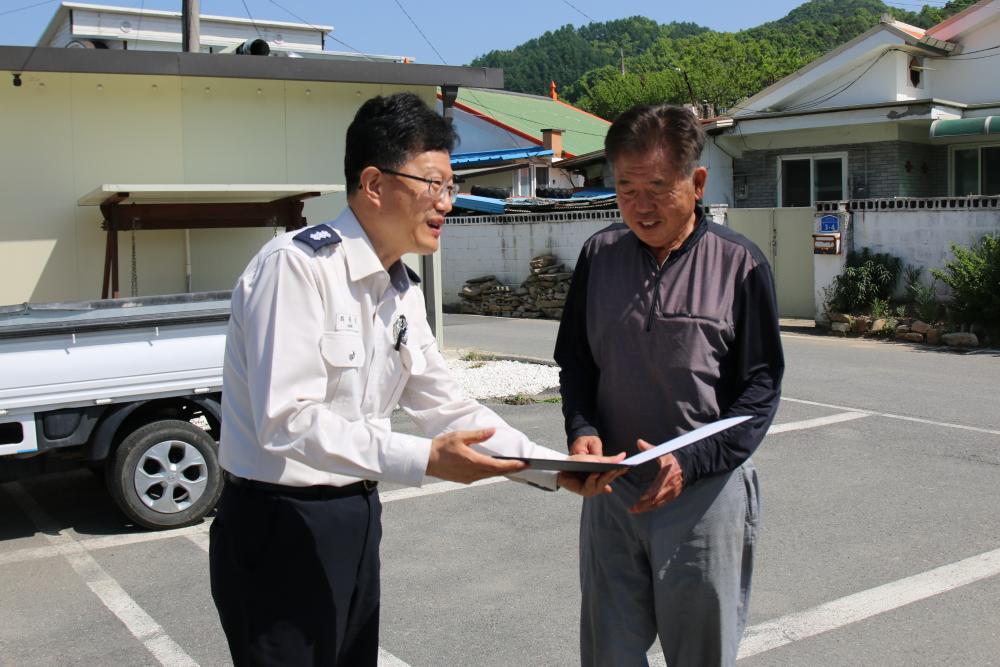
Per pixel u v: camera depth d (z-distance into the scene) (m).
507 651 3.54
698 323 2.35
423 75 9.91
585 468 1.99
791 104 19.83
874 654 3.43
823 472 5.97
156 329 4.98
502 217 17.77
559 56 76.94
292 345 1.95
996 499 5.31
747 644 3.53
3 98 8.52
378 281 2.14
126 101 9.05
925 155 18.53
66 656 3.62
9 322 4.95
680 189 2.30
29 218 8.73
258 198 8.64
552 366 10.51
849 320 13.09
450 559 4.57
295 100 9.84
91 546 4.93
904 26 19.05
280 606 2.09
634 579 2.52
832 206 13.84
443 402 2.40
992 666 3.32
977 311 12.01
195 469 5.23
